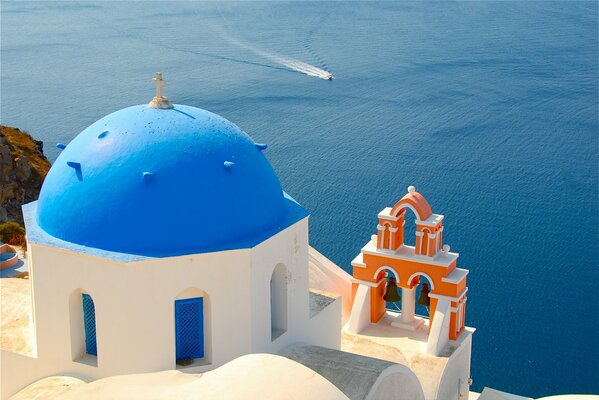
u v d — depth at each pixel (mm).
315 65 99500
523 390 28406
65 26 147375
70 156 12664
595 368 29875
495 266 39312
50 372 12562
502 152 62031
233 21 146250
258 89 85062
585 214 47781
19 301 14789
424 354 16875
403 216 17828
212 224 12070
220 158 12508
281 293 13492
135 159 12070
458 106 78188
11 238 31047
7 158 37031
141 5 183750
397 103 79375
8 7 192500
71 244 11922
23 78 92188
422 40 124250
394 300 18344
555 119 73562
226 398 8523
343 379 11672
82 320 12477
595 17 159750
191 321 12336
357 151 61156
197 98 80438
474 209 48156
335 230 43844
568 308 34812
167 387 9664
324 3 185500
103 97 79688
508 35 131500
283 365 9102
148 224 11773
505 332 32469
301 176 54156
